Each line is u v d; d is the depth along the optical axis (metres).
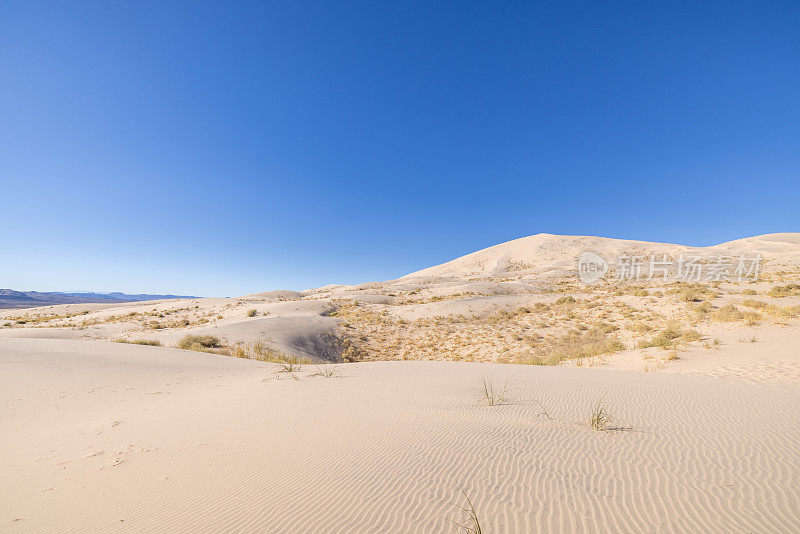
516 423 6.30
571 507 3.61
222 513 3.66
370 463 4.67
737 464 4.51
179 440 5.86
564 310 33.69
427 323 34.66
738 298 26.88
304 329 30.36
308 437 5.70
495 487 4.02
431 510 3.59
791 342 14.66
